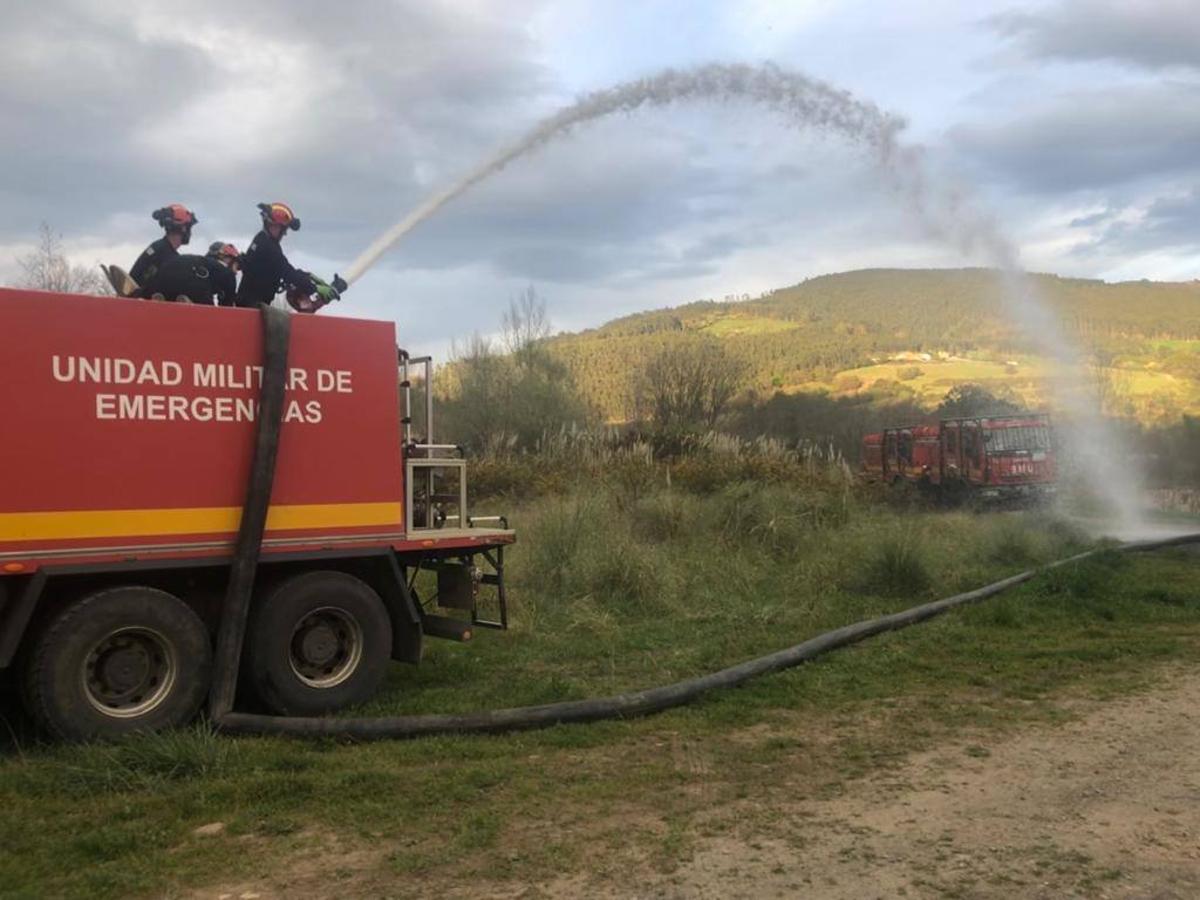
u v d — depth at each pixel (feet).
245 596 21.79
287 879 14.10
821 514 51.24
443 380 116.67
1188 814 15.97
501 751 20.17
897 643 30.12
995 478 86.12
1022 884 13.48
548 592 36.99
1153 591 37.24
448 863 14.55
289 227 24.99
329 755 19.75
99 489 20.43
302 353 23.34
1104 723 21.43
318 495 23.54
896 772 18.56
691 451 68.74
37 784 17.74
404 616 25.14
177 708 20.99
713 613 35.22
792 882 13.70
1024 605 35.01
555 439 72.18
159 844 15.30
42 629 19.99
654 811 16.63
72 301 20.34
